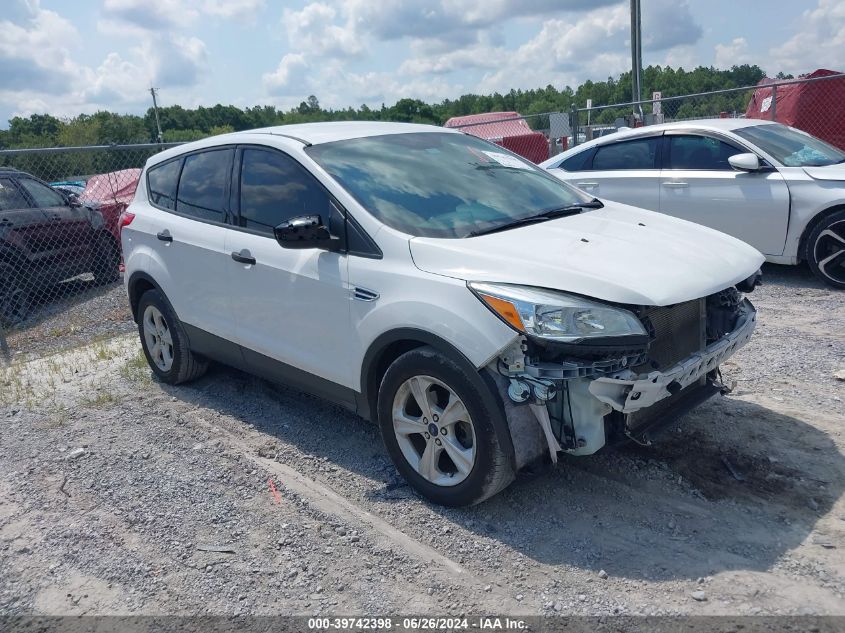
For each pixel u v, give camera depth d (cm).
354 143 457
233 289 481
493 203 428
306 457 451
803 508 356
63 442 502
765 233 766
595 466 407
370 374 398
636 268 345
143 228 566
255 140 482
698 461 406
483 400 338
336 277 403
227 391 573
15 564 364
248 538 369
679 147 830
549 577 321
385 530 366
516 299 327
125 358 693
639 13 1580
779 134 820
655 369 338
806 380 508
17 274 935
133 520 394
